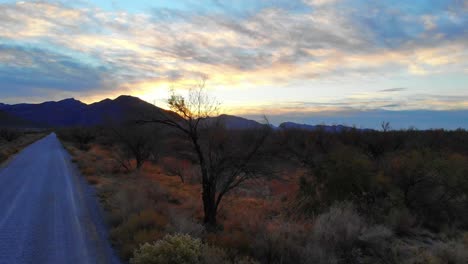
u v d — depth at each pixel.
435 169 13.83
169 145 30.78
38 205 13.67
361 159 14.83
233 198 19.30
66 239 9.52
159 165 32.81
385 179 14.10
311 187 15.51
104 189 17.77
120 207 12.30
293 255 8.21
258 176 14.51
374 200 13.62
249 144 13.81
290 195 18.00
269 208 16.16
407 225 11.55
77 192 16.88
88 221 11.51
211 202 13.07
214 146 13.82
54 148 49.91
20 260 7.95
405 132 39.69
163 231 9.53
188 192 20.77
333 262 7.98
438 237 10.95
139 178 22.81
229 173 14.80
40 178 21.06
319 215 11.82
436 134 39.59
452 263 8.49
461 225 12.40
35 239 9.47
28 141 67.44
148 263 6.96
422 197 13.59
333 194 14.21
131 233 9.49
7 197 15.08
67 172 24.39
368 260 8.66
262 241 8.66
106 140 55.78
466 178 13.58
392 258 8.76
